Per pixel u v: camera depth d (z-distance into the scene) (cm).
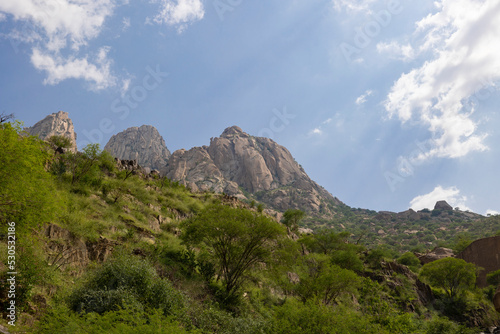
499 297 3997
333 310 1767
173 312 1495
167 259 2372
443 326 3794
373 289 3138
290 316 1702
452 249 10062
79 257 1820
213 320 1689
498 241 7800
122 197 3219
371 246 14462
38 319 1207
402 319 2148
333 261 5034
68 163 3078
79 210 2359
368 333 1711
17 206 1381
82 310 1286
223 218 2653
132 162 5000
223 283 2512
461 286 6012
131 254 1975
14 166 1381
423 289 5819
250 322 1772
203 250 2812
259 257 2638
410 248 13900
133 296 1408
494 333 4884
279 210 18900
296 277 3741
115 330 994
